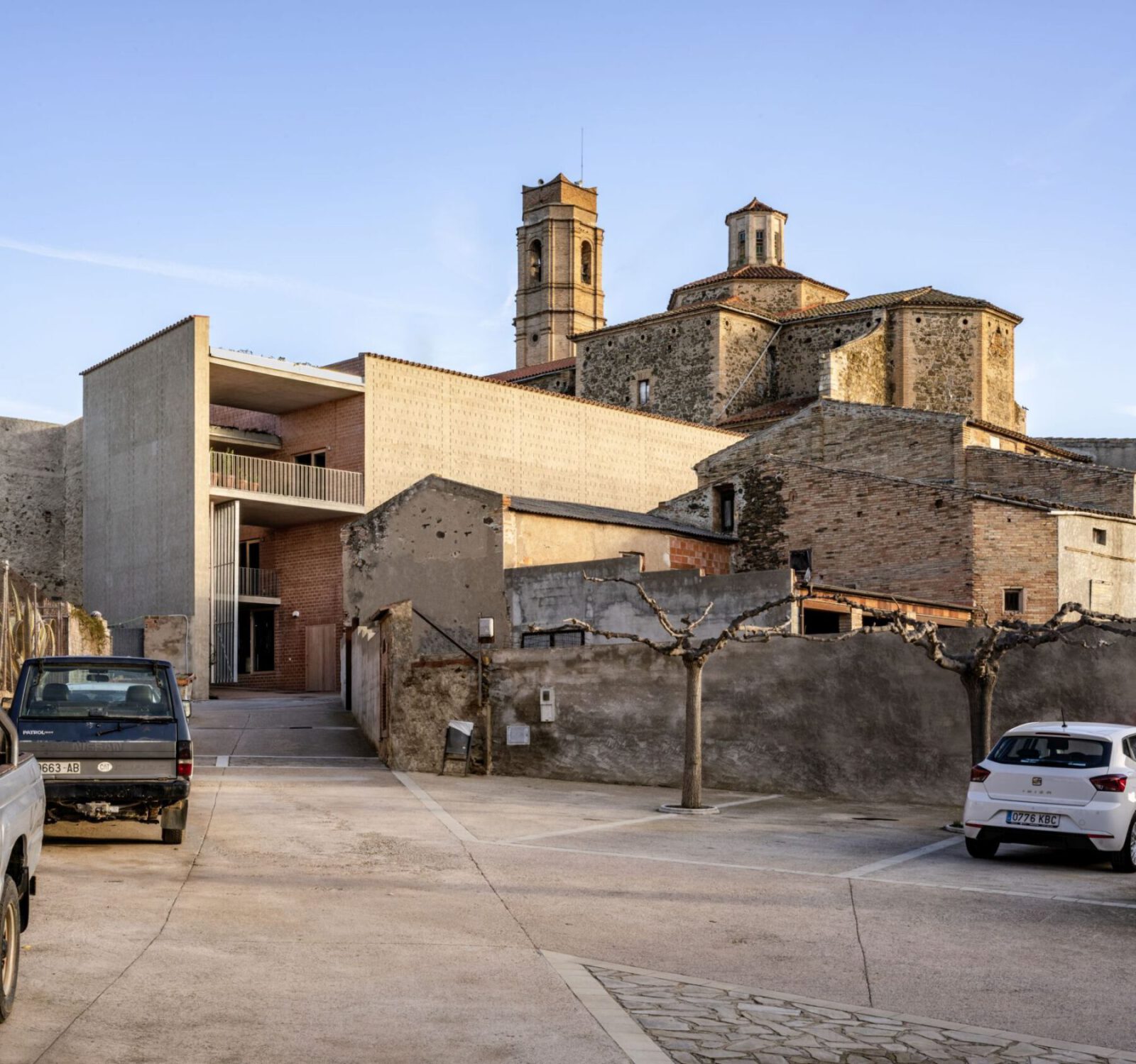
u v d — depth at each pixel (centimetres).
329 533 4088
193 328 3781
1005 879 1170
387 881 1088
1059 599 2744
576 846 1338
